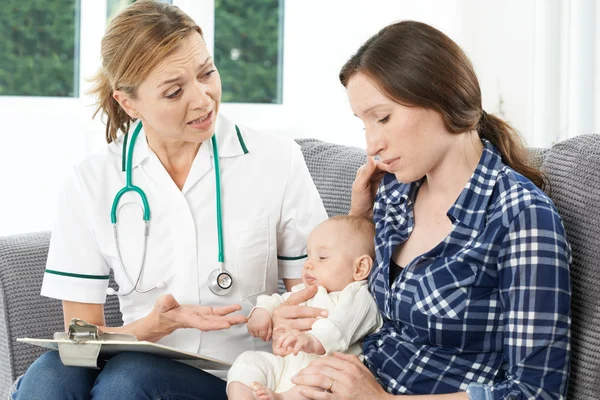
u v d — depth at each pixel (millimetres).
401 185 1538
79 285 1650
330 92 3438
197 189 1657
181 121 1550
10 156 3012
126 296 1676
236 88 3418
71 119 3096
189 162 1671
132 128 1704
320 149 1986
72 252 1650
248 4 3396
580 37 2820
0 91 3068
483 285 1341
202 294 1646
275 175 1705
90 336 1405
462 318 1345
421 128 1354
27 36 3090
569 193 1432
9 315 1761
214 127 1611
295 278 1744
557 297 1280
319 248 1633
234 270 1656
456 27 3471
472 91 1375
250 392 1445
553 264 1283
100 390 1407
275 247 1704
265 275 1687
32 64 3104
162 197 1646
